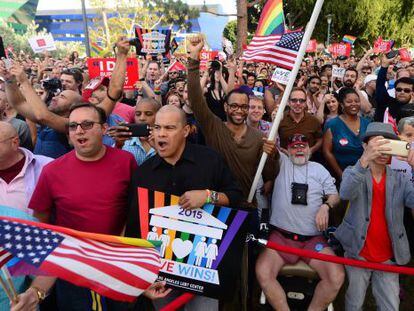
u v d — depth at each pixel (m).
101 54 14.06
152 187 2.80
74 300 2.87
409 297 4.20
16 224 2.11
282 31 4.10
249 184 3.67
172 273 2.79
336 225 4.15
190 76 3.43
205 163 2.83
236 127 3.71
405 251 3.22
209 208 2.77
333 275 3.33
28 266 2.19
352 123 4.96
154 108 3.91
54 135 4.02
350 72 7.88
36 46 10.30
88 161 2.84
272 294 3.40
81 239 2.21
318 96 7.44
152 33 7.66
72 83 5.64
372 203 3.21
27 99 3.69
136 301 2.87
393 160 3.87
